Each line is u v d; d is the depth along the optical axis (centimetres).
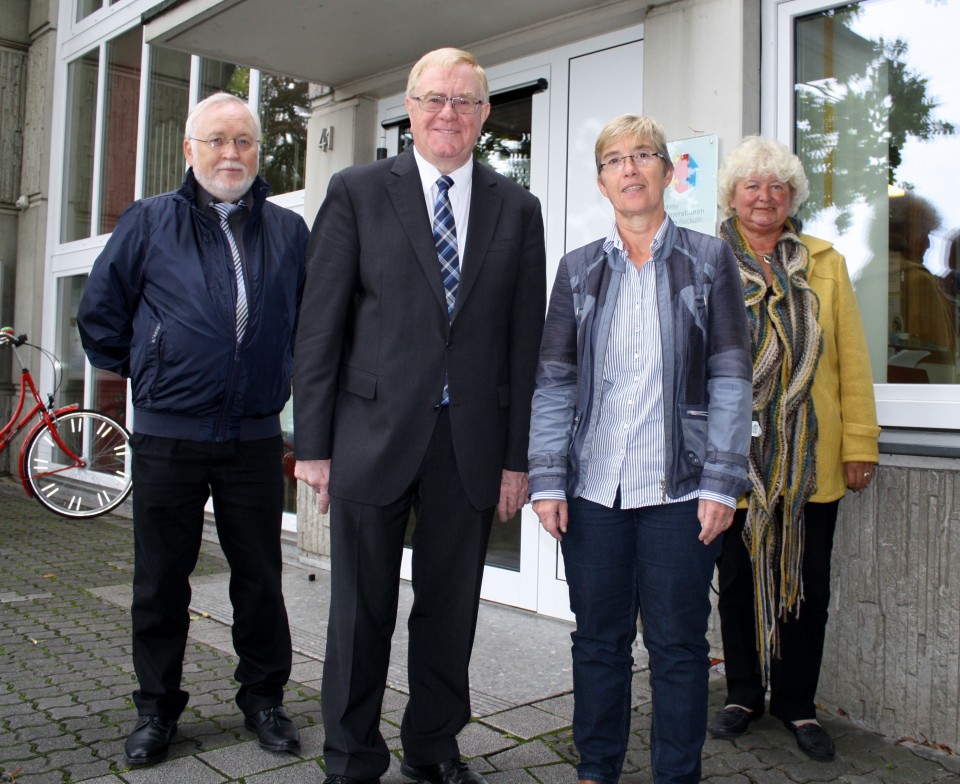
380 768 240
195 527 275
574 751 276
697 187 347
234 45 443
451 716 249
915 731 291
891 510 297
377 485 237
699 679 221
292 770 259
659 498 221
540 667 351
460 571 246
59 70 909
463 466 241
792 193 285
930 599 288
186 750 272
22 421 718
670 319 223
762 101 344
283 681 282
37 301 916
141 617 269
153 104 781
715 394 219
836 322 289
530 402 252
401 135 490
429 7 392
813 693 289
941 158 314
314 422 239
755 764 271
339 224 243
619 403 228
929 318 316
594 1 379
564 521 230
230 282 269
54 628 407
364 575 240
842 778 264
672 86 356
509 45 420
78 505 718
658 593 223
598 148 231
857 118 332
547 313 246
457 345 241
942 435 299
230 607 442
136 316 271
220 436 268
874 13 328
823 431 281
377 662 243
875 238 329
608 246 233
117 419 807
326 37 429
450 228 244
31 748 272
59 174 905
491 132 454
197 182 270
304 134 596
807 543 283
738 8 337
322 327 240
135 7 787
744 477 216
